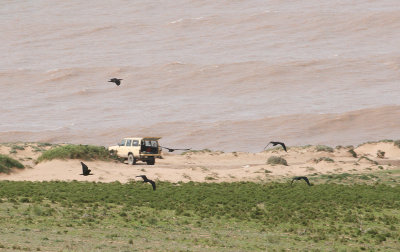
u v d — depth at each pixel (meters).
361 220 104.75
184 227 92.00
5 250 61.03
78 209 103.75
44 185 138.25
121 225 90.06
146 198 122.56
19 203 106.69
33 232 77.44
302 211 111.50
